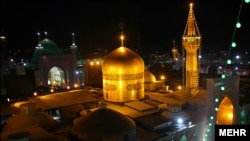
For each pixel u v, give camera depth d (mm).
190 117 24391
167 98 26953
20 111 21641
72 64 55875
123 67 25438
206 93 25844
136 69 26078
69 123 21969
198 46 27312
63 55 54625
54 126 20719
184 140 21922
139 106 24094
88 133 17797
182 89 30406
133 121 20625
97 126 18078
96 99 26984
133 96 26125
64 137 17297
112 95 25953
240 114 29953
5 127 20500
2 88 27953
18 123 19750
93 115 18953
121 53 26219
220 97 26297
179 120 22500
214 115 25484
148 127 21172
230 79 27484
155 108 24391
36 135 16625
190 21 27344
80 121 19297
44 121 20297
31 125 19438
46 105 24391
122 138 18031
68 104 25062
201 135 23828
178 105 23141
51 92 31328
